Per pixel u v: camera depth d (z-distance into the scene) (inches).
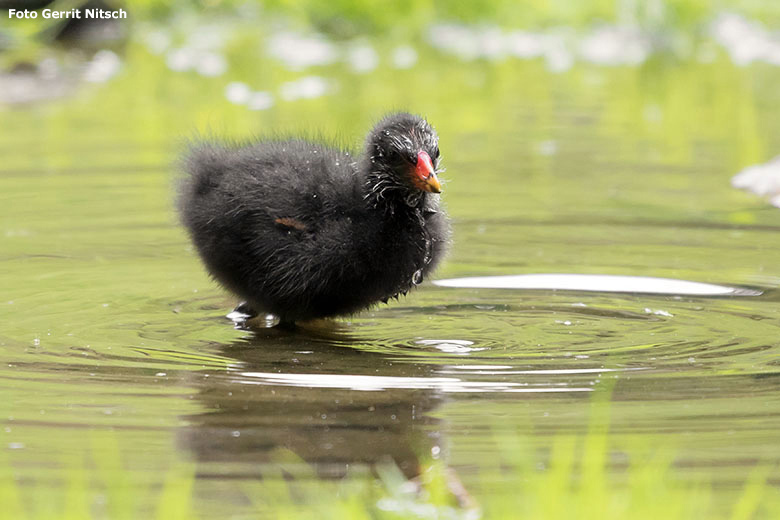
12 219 576.7
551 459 276.5
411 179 418.6
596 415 313.1
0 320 415.2
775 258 502.9
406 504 255.4
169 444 296.0
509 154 741.9
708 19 1386.6
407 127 428.8
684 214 586.6
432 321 423.2
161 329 412.2
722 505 254.7
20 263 498.6
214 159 455.8
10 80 1026.7
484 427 307.1
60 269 490.6
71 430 305.0
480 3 1419.8
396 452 289.4
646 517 238.5
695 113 882.8
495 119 866.8
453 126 838.5
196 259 498.6
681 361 366.3
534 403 326.3
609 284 467.5
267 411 320.8
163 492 265.6
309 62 1204.5
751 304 435.2
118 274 485.7
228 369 362.6
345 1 1393.9
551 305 439.8
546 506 242.8
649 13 1362.0
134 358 373.4
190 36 1366.9
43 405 324.5
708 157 725.9
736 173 677.9
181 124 832.9
